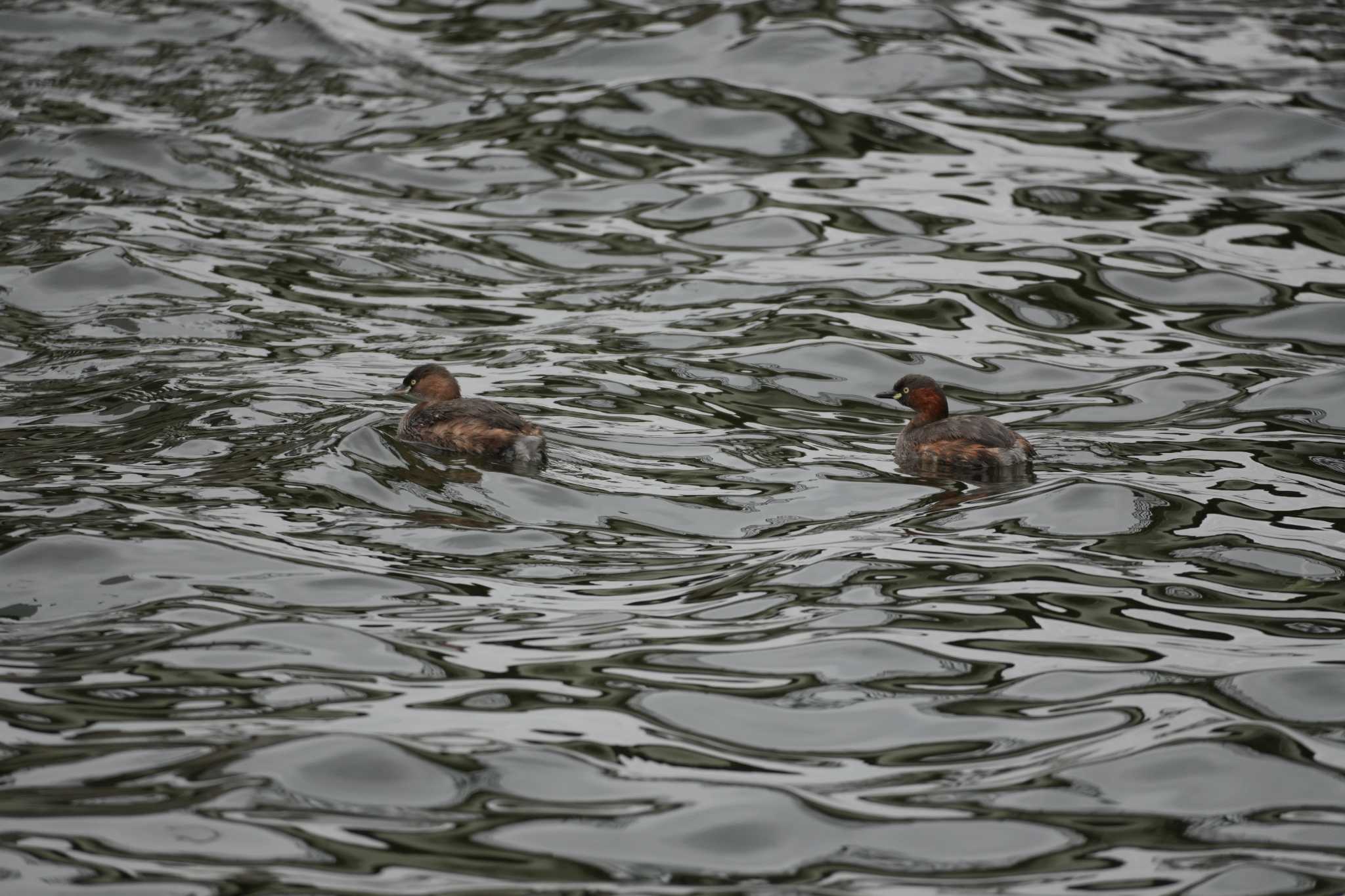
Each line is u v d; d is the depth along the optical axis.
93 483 15.92
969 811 10.38
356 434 17.30
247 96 29.92
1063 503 15.74
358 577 13.92
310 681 11.96
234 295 22.62
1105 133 28.66
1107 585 13.90
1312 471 16.98
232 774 10.58
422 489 16.14
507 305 22.86
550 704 11.72
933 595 13.69
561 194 26.81
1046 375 20.50
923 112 29.55
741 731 11.42
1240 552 14.62
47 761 10.68
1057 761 10.99
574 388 19.66
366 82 30.77
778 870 9.73
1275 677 12.08
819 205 26.16
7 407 18.52
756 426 18.75
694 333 21.81
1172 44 32.72
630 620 13.25
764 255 24.66
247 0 33.75
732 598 13.69
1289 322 22.00
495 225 25.70
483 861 9.74
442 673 12.16
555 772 10.77
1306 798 10.49
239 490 15.84
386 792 10.47
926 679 12.16
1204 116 28.78
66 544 14.09
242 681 11.91
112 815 10.05
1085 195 26.34
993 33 32.91
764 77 30.75
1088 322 22.23
